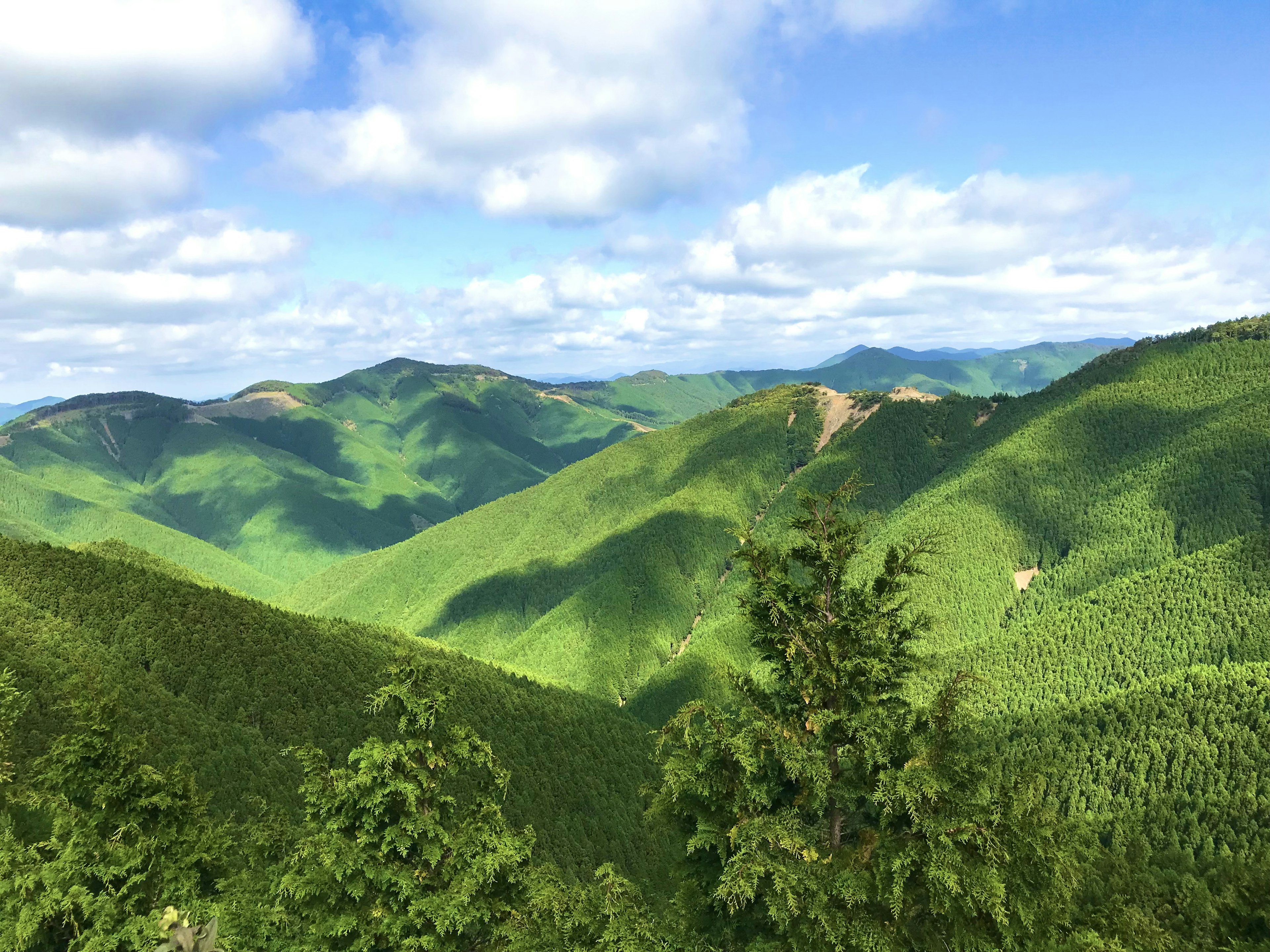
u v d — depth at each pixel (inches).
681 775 680.4
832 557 696.4
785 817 660.1
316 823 975.0
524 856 998.4
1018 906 589.0
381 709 981.2
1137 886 1872.5
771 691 761.6
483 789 1051.3
